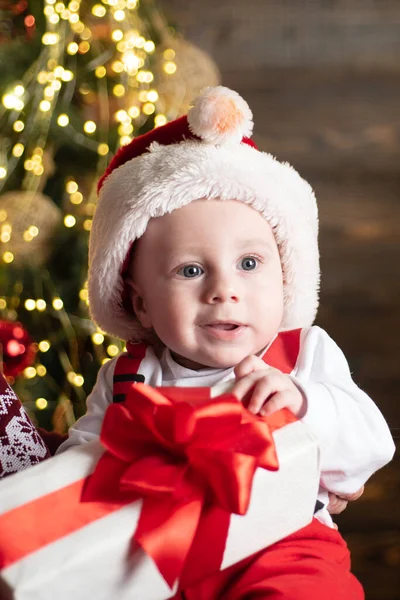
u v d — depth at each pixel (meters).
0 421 1.00
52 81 2.05
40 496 0.74
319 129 2.60
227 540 0.74
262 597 0.80
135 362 1.09
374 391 2.57
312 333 1.06
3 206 2.02
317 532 0.94
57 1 2.10
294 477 0.78
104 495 0.75
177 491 0.72
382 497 2.25
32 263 2.09
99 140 2.15
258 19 2.59
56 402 2.18
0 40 2.20
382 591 2.08
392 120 2.59
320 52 2.59
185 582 0.74
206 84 2.14
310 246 1.07
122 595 0.70
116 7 2.08
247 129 1.04
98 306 1.12
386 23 2.58
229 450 0.74
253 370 0.87
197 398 0.83
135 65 2.07
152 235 1.00
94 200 2.13
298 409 0.89
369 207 2.60
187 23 2.60
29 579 0.65
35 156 2.07
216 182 0.97
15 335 1.71
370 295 2.60
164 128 1.13
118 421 0.78
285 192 1.03
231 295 0.95
